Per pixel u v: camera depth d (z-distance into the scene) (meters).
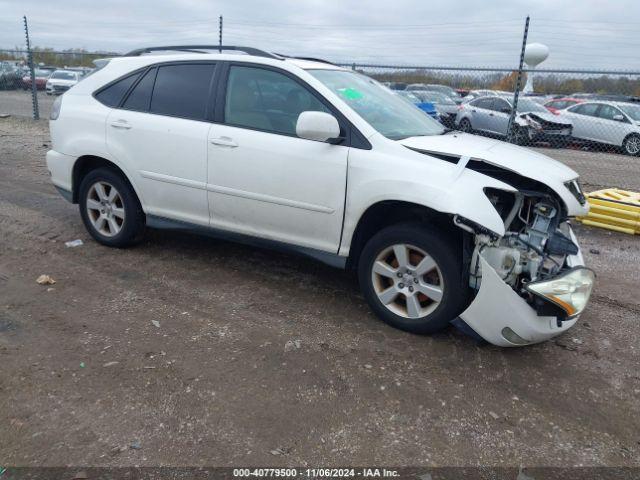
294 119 4.17
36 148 11.11
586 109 15.98
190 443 2.74
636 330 4.21
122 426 2.84
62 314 3.98
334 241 4.06
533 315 3.44
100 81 5.18
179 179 4.65
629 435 2.99
